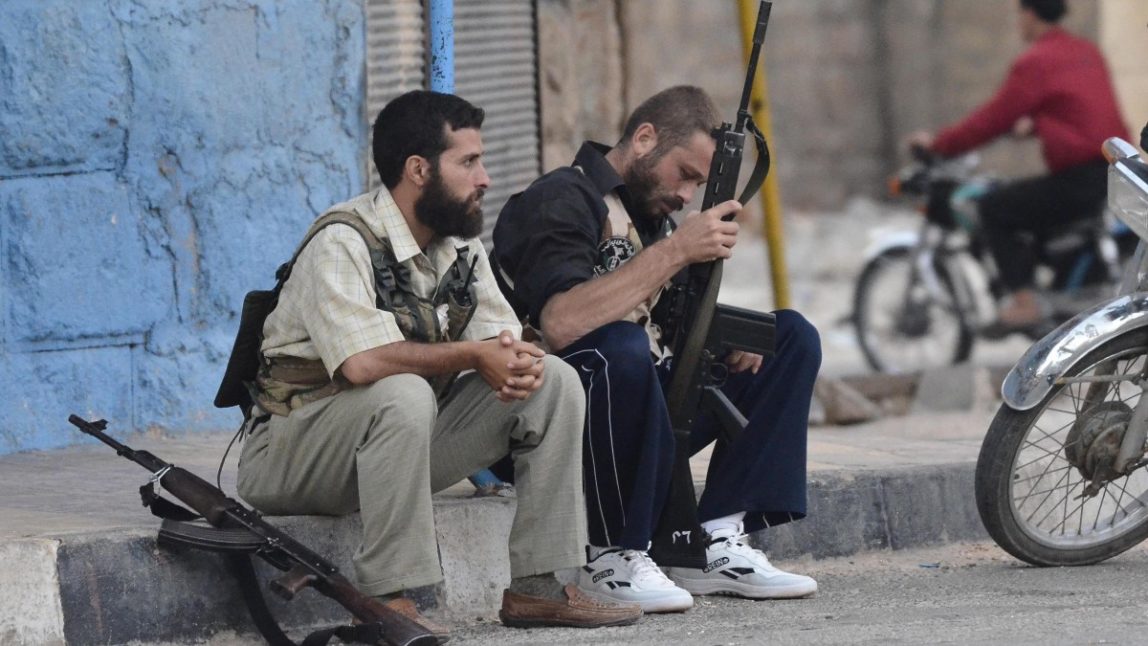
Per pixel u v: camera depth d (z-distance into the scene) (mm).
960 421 20266
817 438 18125
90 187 15484
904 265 27484
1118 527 13836
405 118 10789
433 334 10984
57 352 15359
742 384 12383
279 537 10469
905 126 53719
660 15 51250
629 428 11523
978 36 52938
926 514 15062
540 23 21172
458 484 13609
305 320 10719
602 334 11453
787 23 53438
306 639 10344
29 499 12641
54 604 10445
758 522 12711
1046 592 12664
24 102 14914
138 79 15719
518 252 11898
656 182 12125
